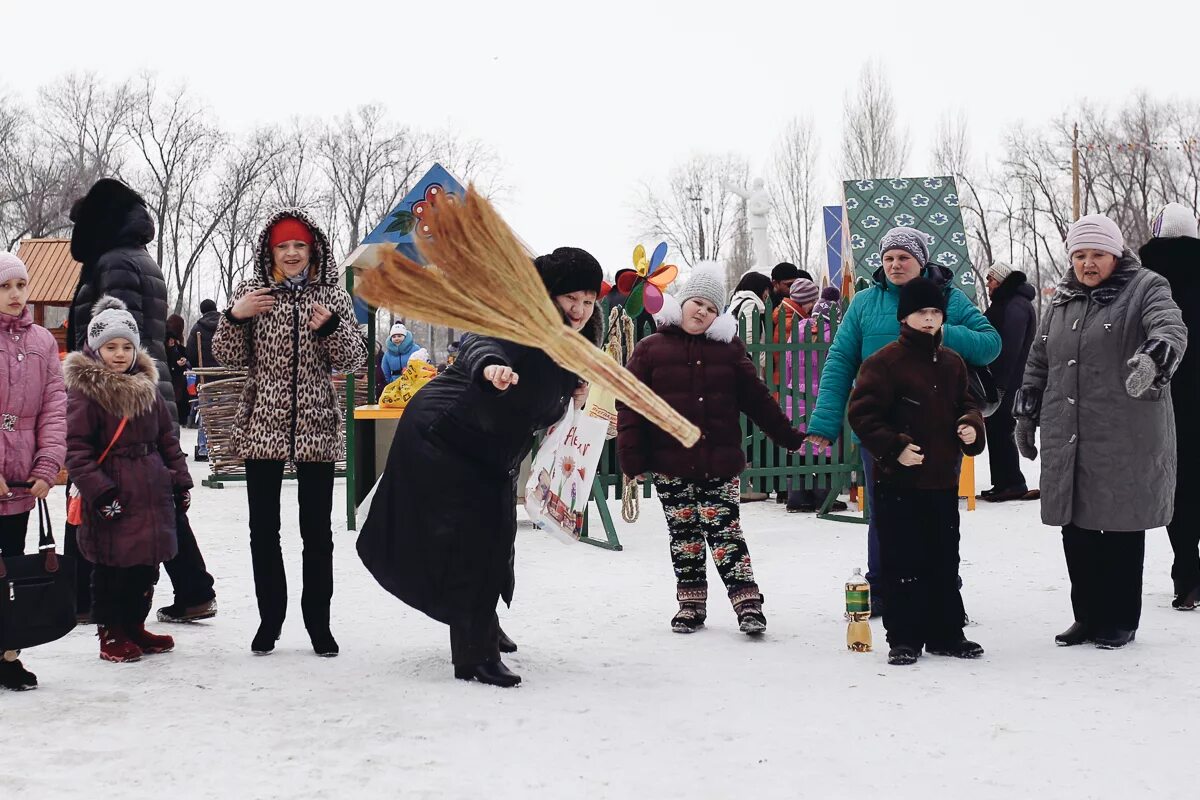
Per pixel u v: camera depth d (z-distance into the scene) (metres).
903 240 5.91
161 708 4.34
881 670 5.02
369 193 56.75
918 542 5.23
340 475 14.72
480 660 4.78
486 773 3.63
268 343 5.17
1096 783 3.54
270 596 5.29
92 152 54.88
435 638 5.66
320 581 5.25
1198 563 6.33
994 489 11.00
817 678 4.88
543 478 5.04
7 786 3.47
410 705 4.40
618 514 10.53
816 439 6.02
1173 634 5.71
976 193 58.25
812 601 6.63
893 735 4.05
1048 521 5.57
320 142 56.47
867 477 6.21
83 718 4.20
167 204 54.59
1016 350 10.77
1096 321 5.54
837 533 9.29
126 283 5.92
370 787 3.49
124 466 5.17
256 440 5.13
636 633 5.82
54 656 5.27
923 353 5.31
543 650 5.42
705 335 5.98
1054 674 4.93
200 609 6.02
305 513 5.25
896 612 5.22
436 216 3.79
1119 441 5.40
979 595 6.75
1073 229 5.68
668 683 4.79
